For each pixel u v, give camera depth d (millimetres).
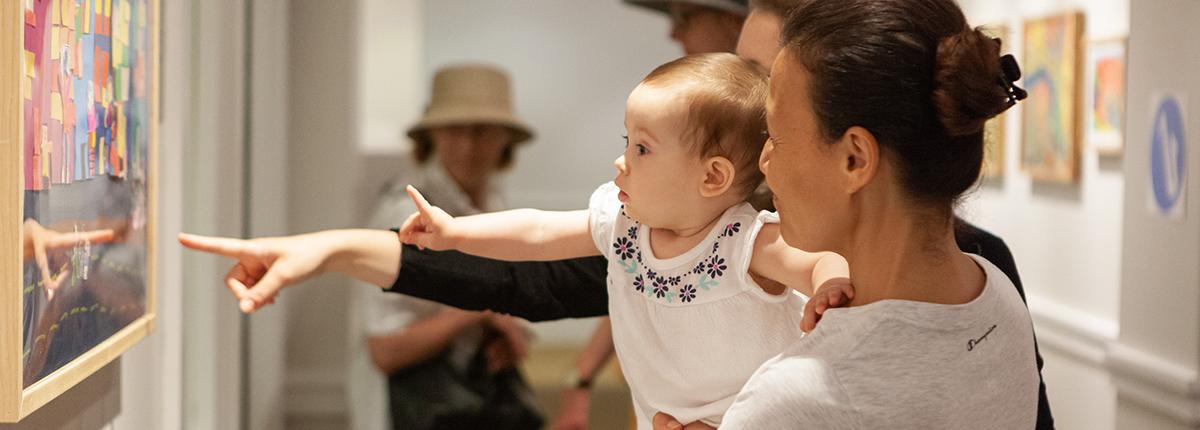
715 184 1458
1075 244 3828
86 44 1435
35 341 1297
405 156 5238
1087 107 3699
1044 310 4035
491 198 4500
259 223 4070
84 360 1462
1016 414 1216
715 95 1451
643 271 1524
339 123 5027
